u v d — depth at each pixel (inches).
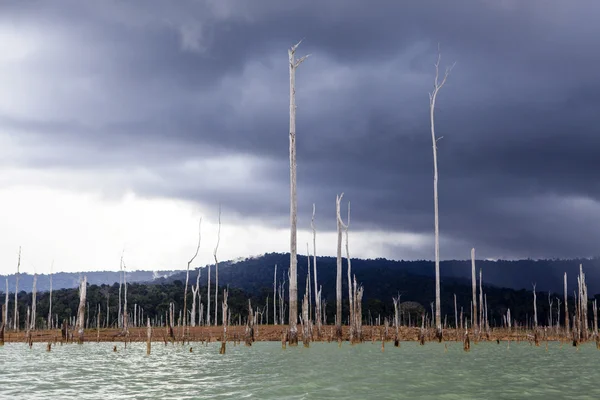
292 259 2009.1
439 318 2459.4
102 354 1795.0
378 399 755.4
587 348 2129.7
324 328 3324.3
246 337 2161.7
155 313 6402.6
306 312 2037.4
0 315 5782.5
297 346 1993.1
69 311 5944.9
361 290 2340.1
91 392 863.7
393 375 1045.2
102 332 3435.0
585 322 2849.4
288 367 1220.5
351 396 782.5
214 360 1455.5
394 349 1897.1
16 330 3939.5
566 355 1658.5
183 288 7337.6
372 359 1441.9
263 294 7391.7
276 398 765.9
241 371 1142.3
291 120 2060.8
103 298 6476.4
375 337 2667.3
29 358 1631.4
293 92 2080.5
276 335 2847.0
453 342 2449.6
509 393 815.7
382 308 6624.0
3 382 1008.2
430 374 1065.5
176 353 1795.0
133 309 6422.2
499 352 1786.4
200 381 980.6
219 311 6269.7
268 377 1021.2
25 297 6761.8
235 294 7229.3
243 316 6250.0
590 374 1087.0
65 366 1334.9
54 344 2529.5
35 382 1003.3
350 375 1044.5
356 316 2326.5
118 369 1239.5
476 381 954.7
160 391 861.2
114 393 848.3
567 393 821.9
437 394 802.8
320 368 1189.7
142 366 1305.4
